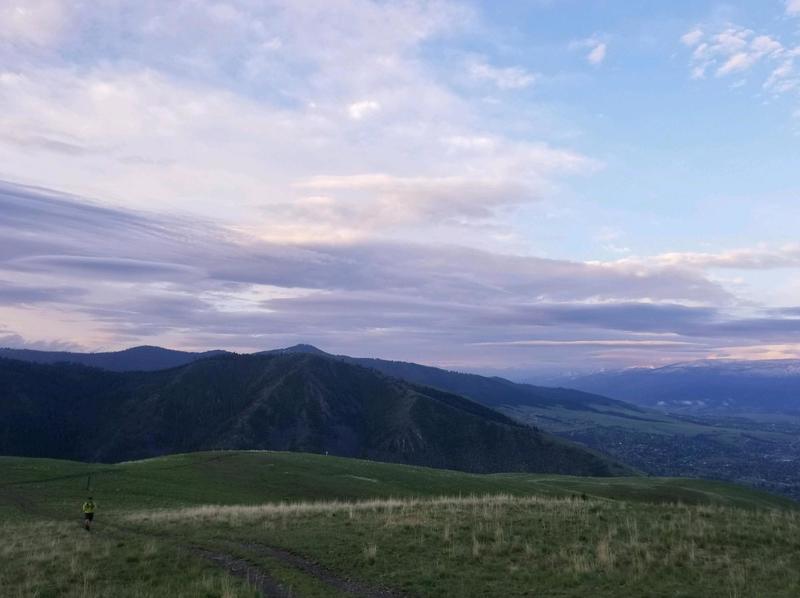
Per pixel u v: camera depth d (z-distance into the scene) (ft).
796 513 100.22
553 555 68.85
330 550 74.08
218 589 58.03
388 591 58.90
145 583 61.62
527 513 95.66
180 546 79.87
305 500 171.63
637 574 62.23
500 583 60.59
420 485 222.07
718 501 290.35
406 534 81.00
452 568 65.51
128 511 127.13
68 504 136.26
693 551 69.92
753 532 80.02
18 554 76.89
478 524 85.76
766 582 59.98
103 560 71.26
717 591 57.26
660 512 97.55
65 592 59.57
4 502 137.49
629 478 382.83
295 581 61.98
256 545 79.00
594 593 57.21
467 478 258.78
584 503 110.52
